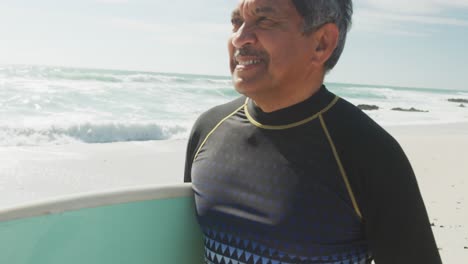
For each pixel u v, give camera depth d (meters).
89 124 11.83
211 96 26.20
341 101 1.36
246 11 1.31
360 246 1.31
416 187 1.23
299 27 1.27
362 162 1.22
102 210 1.38
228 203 1.38
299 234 1.24
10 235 1.22
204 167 1.50
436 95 59.47
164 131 12.78
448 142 12.81
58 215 1.30
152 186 1.48
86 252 1.36
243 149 1.42
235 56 1.37
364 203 1.23
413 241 1.20
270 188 1.30
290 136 1.33
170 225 1.51
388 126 18.81
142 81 28.73
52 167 7.89
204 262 1.58
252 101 1.47
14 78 24.06
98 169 8.02
